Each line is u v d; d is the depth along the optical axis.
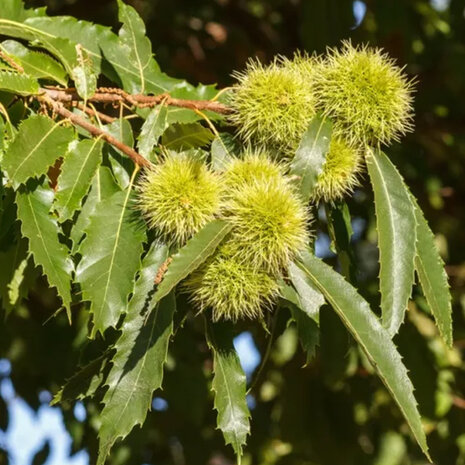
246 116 1.19
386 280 1.17
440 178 2.23
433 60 2.15
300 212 1.13
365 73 1.18
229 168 1.16
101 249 1.15
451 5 2.05
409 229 1.19
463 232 2.17
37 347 1.76
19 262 1.34
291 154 1.20
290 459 1.99
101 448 1.14
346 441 1.83
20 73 1.20
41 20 1.35
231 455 1.95
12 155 1.16
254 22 2.22
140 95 1.25
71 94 1.24
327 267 1.15
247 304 1.12
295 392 1.85
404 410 1.12
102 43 1.36
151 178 1.15
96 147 1.19
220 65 2.15
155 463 2.08
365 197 1.83
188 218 1.13
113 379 1.15
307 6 1.94
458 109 2.14
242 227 1.11
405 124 1.21
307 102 1.19
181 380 1.74
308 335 1.19
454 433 1.80
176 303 1.18
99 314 1.14
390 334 1.16
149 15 2.10
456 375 1.85
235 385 1.17
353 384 1.84
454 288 2.01
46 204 1.17
